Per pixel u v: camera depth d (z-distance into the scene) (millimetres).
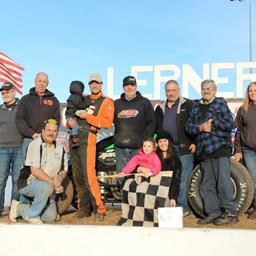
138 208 4758
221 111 4883
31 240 4277
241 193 5074
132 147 5316
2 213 5641
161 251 4027
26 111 5449
